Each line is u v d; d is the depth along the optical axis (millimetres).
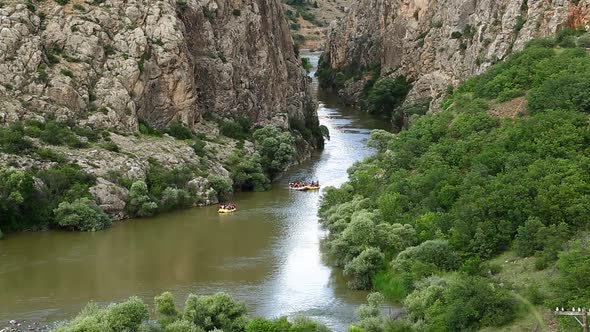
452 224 64938
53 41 98750
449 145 79000
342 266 68875
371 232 67625
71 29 100000
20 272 68375
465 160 75062
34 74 93938
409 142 85500
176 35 105500
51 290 64125
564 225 57250
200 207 91062
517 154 69562
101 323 50625
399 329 51781
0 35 94125
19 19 96188
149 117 102750
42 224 80812
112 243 76875
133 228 82125
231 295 60406
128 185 87500
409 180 76000
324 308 60000
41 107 92500
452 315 50688
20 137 85812
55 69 95875
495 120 80062
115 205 84875
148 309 59094
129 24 103875
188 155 97875
